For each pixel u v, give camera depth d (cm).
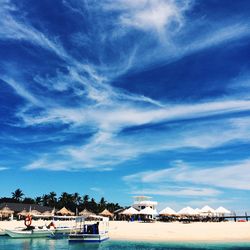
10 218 7525
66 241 4288
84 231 4059
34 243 4041
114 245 3700
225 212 6347
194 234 4403
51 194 12862
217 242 3741
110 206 12275
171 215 6281
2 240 4416
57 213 8806
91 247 3559
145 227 5200
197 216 6756
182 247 3422
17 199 12875
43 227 5053
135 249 3334
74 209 12350
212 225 5122
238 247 3372
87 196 12650
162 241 3934
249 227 4806
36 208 10088
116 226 5369
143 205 7769
